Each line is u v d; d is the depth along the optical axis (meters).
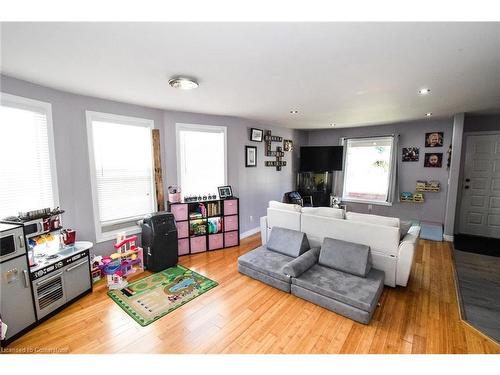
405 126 5.20
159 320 2.19
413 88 2.58
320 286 2.36
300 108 3.57
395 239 2.57
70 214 2.78
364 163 5.86
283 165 5.84
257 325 2.12
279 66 1.96
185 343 1.92
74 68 1.99
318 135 6.56
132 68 2.00
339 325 2.12
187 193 3.95
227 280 2.93
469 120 4.48
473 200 4.60
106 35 1.45
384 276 2.61
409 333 2.01
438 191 4.93
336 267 2.66
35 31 1.39
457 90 2.64
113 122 3.15
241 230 4.66
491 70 2.05
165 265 3.23
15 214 2.32
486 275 3.04
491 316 2.23
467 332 2.03
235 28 1.38
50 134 2.55
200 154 4.03
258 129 4.91
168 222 3.26
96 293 2.64
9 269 1.90
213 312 2.31
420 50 1.67
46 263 2.22
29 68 2.00
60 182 2.67
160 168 3.64
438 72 2.10
